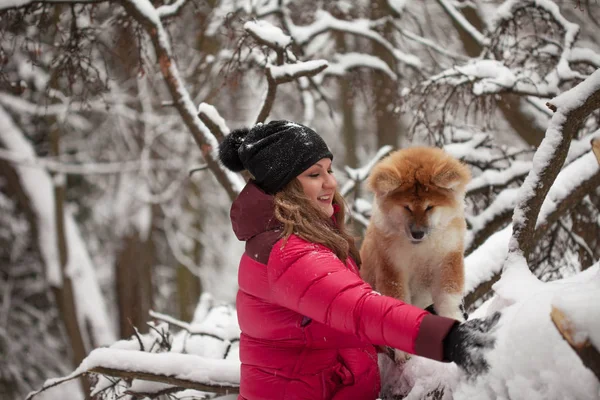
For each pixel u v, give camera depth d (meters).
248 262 2.31
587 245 4.60
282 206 2.28
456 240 2.95
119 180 13.52
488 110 5.47
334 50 8.97
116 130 12.77
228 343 3.94
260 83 6.43
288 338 2.30
